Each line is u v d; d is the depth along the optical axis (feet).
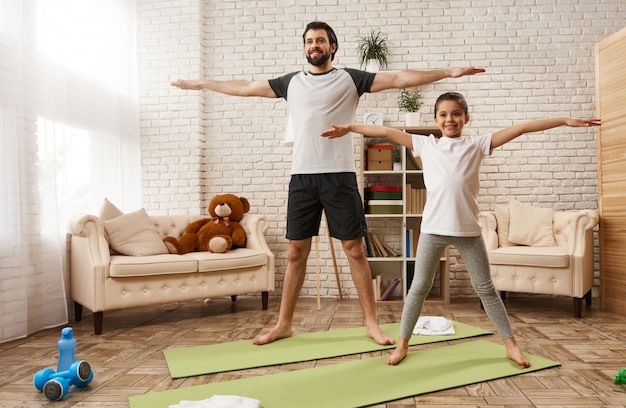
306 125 8.89
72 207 11.96
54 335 10.15
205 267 11.84
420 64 15.29
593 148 14.98
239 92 9.29
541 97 15.08
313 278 15.30
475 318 11.61
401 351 7.73
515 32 15.17
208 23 15.79
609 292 12.41
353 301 14.47
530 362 7.64
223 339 9.74
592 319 11.34
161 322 11.57
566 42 15.10
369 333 9.25
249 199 15.56
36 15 10.39
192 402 5.64
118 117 13.94
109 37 13.65
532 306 13.15
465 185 7.22
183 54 15.38
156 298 11.23
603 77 12.59
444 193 7.27
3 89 9.43
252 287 12.82
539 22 15.15
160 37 15.44
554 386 6.66
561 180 15.02
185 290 11.66
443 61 15.26
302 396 6.32
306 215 9.09
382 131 7.81
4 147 9.46
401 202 14.24
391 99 15.26
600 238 12.71
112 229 11.78
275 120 15.58
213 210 13.67
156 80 15.43
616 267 12.14
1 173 9.43
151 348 9.09
